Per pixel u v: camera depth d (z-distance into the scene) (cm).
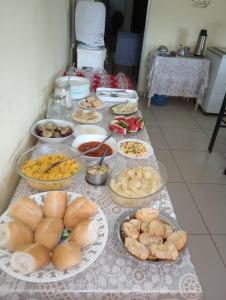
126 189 92
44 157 107
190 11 356
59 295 65
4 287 64
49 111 151
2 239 68
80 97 181
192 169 246
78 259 67
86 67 268
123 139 137
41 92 154
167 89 362
